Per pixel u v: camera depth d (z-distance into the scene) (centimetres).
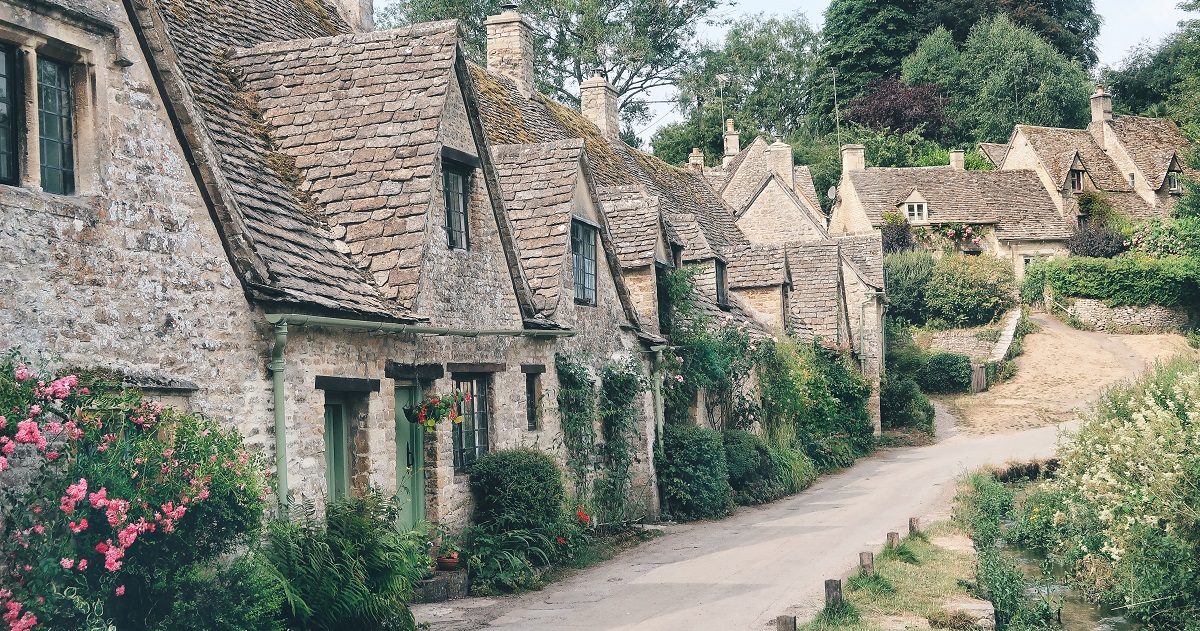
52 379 755
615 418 1841
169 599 760
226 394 946
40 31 799
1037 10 7831
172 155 926
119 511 692
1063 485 1858
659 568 1469
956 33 7862
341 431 1147
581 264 1770
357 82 1335
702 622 1116
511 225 1488
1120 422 1656
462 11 4675
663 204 2698
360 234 1213
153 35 914
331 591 927
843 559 1509
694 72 5462
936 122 7275
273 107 1328
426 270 1241
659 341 2009
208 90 1241
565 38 5075
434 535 1288
